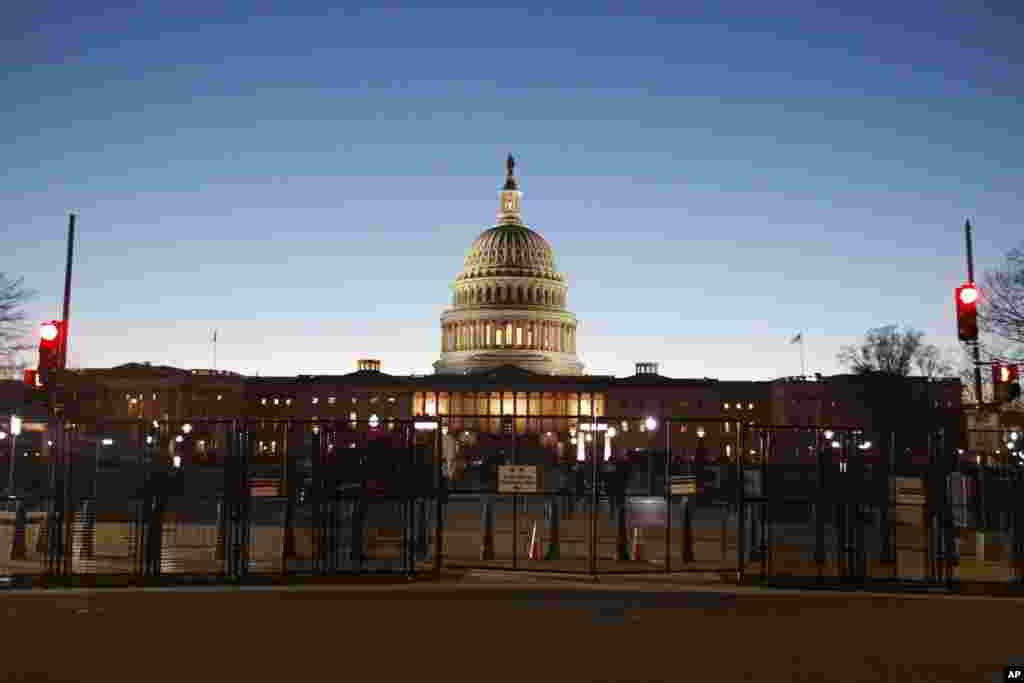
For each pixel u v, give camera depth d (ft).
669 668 56.75
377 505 145.69
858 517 100.12
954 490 142.72
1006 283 179.22
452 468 218.18
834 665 58.03
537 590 90.38
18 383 261.85
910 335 426.10
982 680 54.54
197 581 91.91
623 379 633.20
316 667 56.29
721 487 210.79
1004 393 103.35
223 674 54.29
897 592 92.22
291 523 115.03
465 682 52.90
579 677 54.29
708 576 102.47
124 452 199.93
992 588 94.22
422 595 86.38
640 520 180.75
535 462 276.41
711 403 608.60
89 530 103.45
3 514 143.95
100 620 71.41
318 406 632.38
